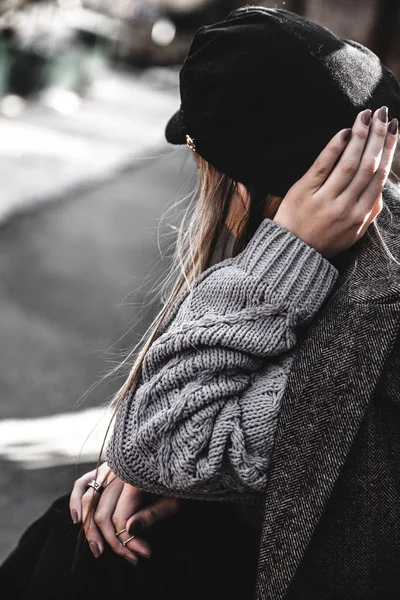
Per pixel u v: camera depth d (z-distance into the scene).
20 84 11.57
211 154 1.14
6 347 4.17
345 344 1.05
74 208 7.35
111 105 13.64
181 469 1.07
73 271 5.60
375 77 1.09
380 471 1.04
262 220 1.20
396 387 1.04
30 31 12.06
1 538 2.55
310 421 1.05
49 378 3.83
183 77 1.14
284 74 1.05
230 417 1.07
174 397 1.10
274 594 1.05
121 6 19.11
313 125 1.06
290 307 1.09
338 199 1.08
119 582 1.25
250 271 1.11
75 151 9.68
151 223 7.16
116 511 1.28
